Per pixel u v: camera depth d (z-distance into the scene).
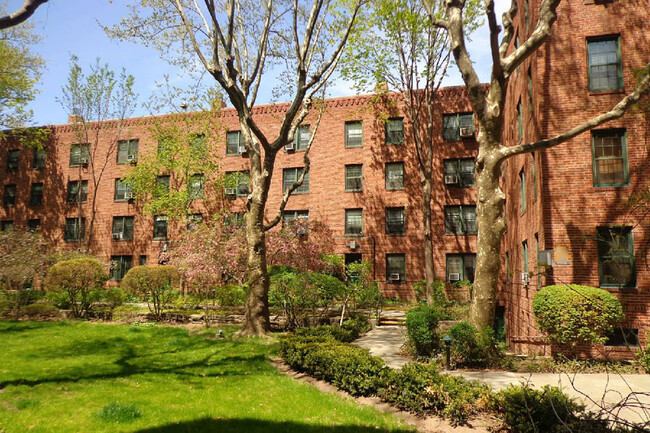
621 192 11.33
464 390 7.03
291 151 27.77
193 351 11.60
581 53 12.04
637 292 10.88
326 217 26.80
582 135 11.75
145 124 31.16
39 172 33.59
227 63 12.57
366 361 8.29
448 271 24.84
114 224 31.30
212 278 18.69
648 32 11.73
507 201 19.45
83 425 6.07
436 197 25.36
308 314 16.67
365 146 26.77
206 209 29.11
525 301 14.04
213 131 29.14
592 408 6.79
